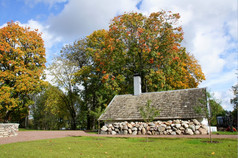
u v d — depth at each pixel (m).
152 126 19.33
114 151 9.21
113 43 30.19
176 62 29.17
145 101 23.80
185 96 21.97
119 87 31.38
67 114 45.53
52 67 37.78
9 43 29.02
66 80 38.50
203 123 18.53
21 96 30.52
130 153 8.59
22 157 8.07
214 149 9.12
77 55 40.00
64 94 40.56
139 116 21.38
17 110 31.12
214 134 17.47
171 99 22.38
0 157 8.10
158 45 29.62
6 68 29.38
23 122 46.22
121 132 20.67
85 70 36.16
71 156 8.12
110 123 22.80
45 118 45.56
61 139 15.67
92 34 37.50
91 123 42.56
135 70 32.31
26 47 31.11
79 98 42.75
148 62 30.78
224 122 32.91
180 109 20.20
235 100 32.75
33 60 31.20
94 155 8.31
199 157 7.41
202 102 13.91
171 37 28.98
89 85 38.09
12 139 16.25
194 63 37.09
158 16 30.14
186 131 17.62
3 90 26.75
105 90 31.55
